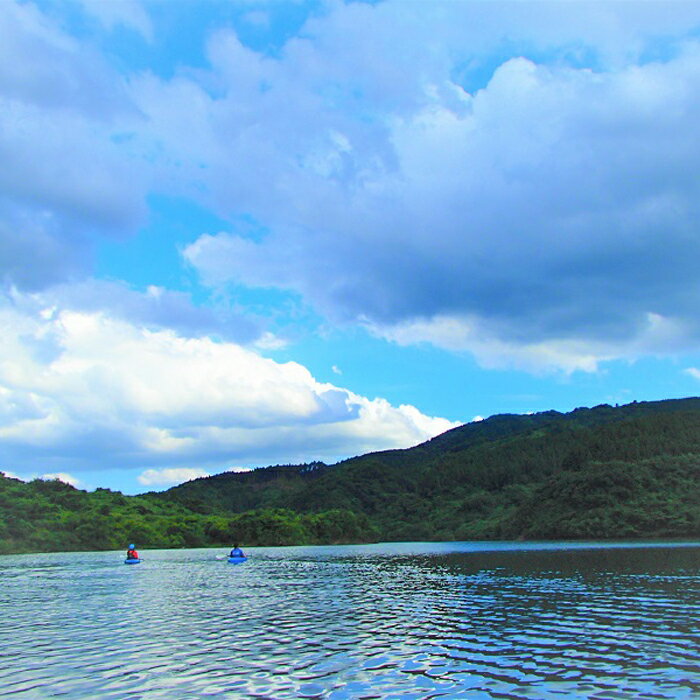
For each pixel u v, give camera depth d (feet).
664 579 185.78
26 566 345.72
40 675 78.33
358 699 64.39
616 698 63.21
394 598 158.92
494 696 64.85
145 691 69.46
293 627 113.39
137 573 279.08
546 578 200.23
